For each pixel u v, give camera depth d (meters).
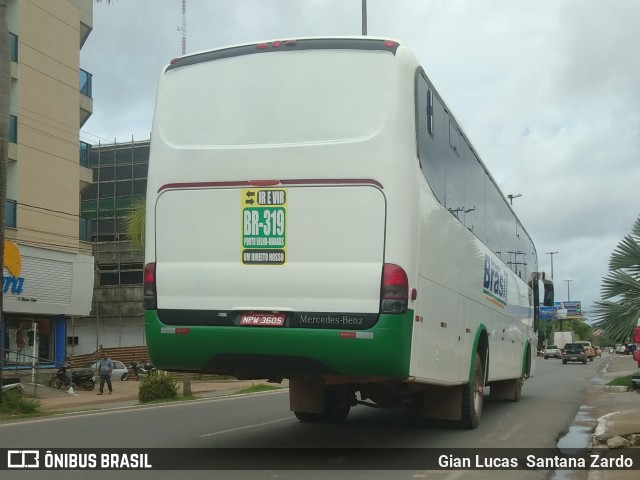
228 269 7.80
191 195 8.05
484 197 12.20
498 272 13.44
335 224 7.54
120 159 51.22
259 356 7.70
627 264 17.50
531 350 18.42
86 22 32.91
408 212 7.50
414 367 7.70
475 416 11.01
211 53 8.32
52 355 30.06
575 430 11.25
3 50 16.25
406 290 7.40
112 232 50.41
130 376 33.66
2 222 16.16
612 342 18.03
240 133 7.98
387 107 7.64
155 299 8.08
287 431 11.02
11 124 28.14
